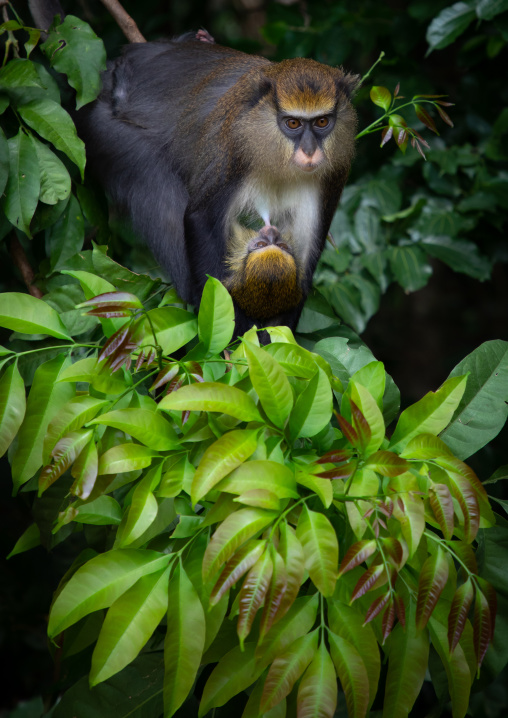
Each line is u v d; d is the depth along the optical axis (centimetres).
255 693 212
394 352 753
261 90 379
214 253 389
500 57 521
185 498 225
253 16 818
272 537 195
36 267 381
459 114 526
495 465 439
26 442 238
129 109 412
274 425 219
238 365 233
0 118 313
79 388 273
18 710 444
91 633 243
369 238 490
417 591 218
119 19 431
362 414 205
